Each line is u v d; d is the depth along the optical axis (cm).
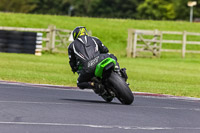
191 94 4662
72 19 15950
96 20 16225
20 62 8350
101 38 13700
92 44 3438
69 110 2986
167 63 10581
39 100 3494
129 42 12144
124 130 2378
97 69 3272
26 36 10875
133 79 6419
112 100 3919
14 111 2850
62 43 12400
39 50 10944
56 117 2692
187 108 3416
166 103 3759
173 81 6425
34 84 4825
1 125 2391
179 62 11131
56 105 3216
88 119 2669
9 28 11638
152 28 16312
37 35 10856
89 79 3441
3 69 6581
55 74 6369
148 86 5344
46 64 8262
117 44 13650
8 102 3250
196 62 11412
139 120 2709
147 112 3069
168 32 12550
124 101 3394
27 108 2995
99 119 2683
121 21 16575
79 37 3512
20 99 3488
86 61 3350
